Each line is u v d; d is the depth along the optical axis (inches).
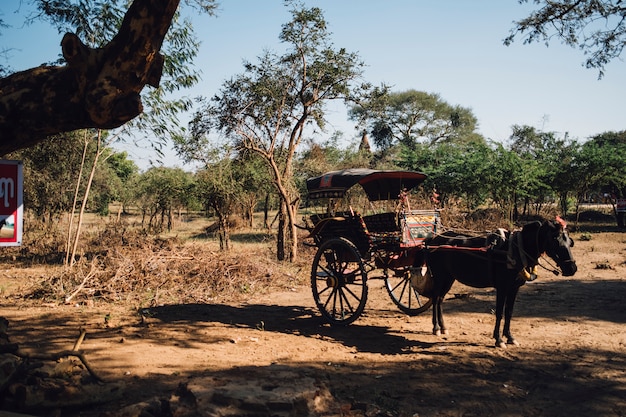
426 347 310.8
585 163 1088.8
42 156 818.2
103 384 215.3
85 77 168.4
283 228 722.2
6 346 212.1
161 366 263.7
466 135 2374.5
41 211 997.8
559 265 290.0
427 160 1273.4
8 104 174.2
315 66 708.0
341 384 244.4
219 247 789.2
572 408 217.9
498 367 271.4
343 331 353.7
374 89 727.1
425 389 239.9
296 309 432.5
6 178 194.9
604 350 296.2
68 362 219.5
